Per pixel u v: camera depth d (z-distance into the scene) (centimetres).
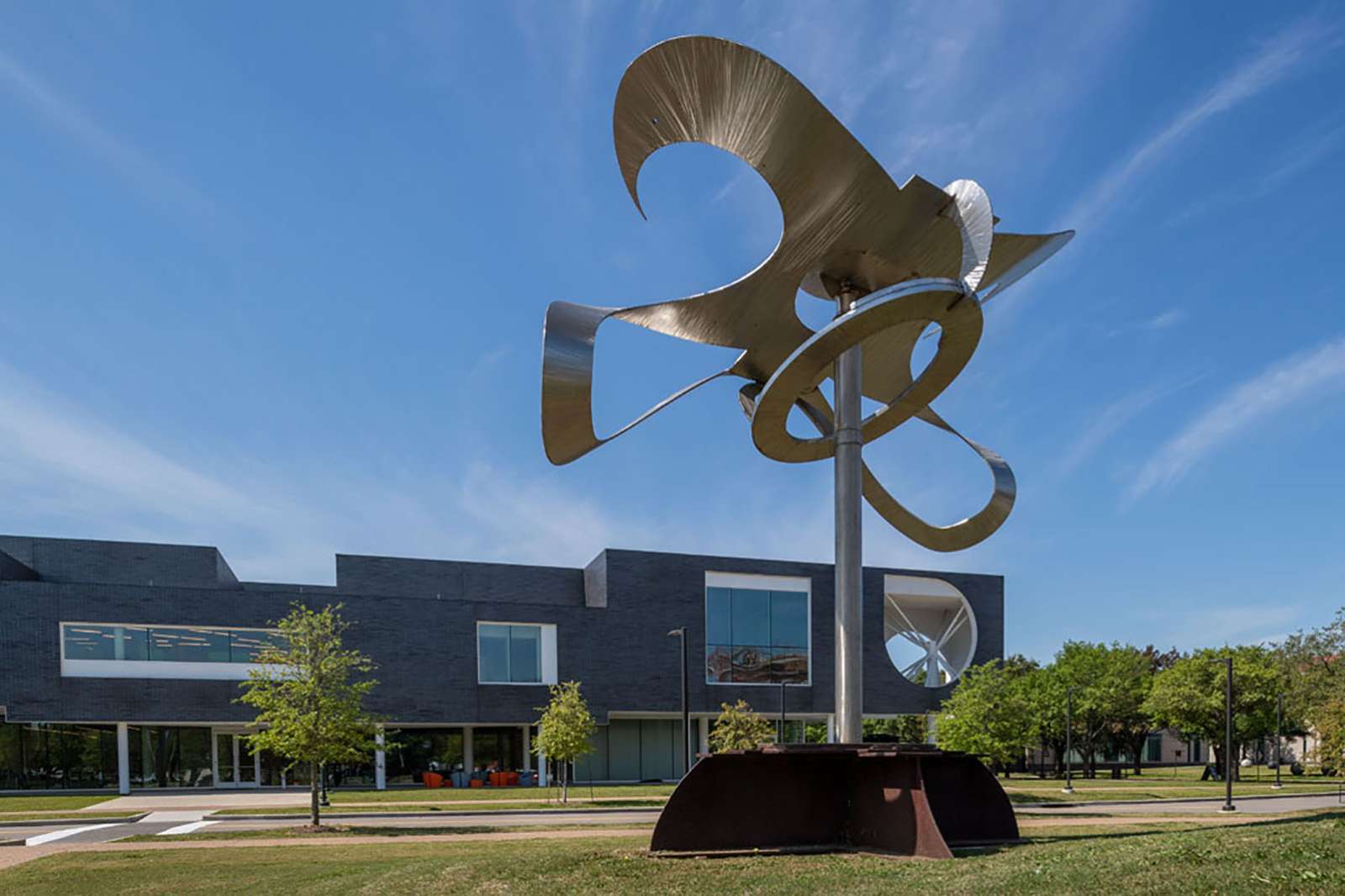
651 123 1283
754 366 1753
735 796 1299
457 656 4084
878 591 5006
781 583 4759
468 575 4906
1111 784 4419
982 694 3972
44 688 3497
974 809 1337
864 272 1523
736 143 1269
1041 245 1766
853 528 1493
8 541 4178
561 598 5078
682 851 1254
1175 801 3247
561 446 1501
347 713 2255
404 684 3984
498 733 4488
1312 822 1293
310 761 2214
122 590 3653
